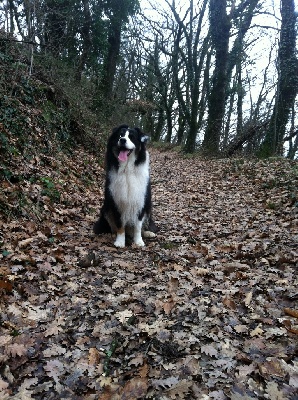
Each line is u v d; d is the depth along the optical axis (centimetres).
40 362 102
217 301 138
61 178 300
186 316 127
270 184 367
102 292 147
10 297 134
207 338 112
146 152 215
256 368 96
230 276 163
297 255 178
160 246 209
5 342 107
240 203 328
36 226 206
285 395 86
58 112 397
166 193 401
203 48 841
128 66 1119
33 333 115
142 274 168
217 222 267
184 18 885
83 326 121
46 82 412
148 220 228
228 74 814
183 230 247
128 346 109
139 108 1030
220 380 93
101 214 221
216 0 708
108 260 183
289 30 542
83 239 212
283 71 550
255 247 198
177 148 1020
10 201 211
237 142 649
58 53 457
